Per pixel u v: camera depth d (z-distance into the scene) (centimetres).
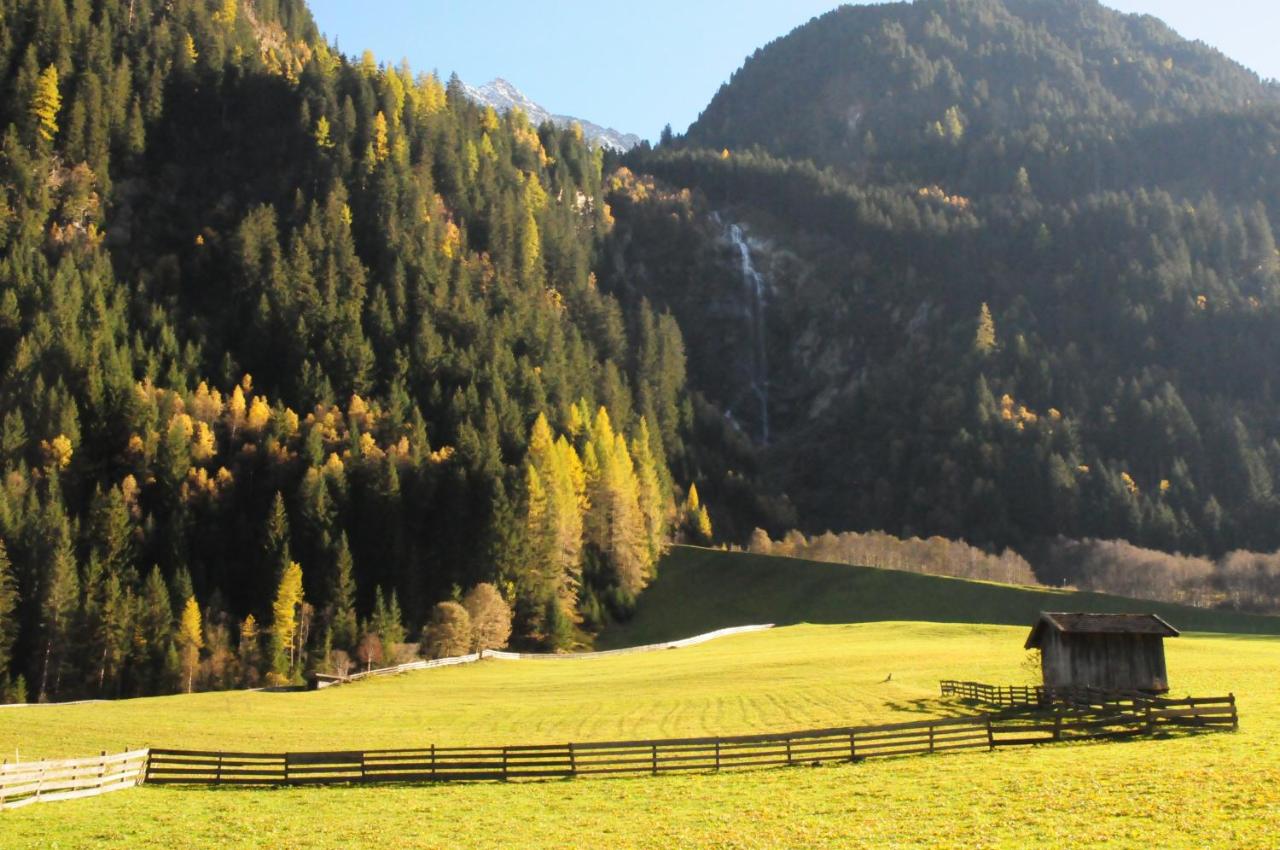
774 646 12219
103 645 14138
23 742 6644
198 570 16912
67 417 18100
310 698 9094
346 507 18162
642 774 5047
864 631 13150
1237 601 19062
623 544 18225
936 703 6962
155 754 5375
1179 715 5103
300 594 15788
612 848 3544
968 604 15812
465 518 18388
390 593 17250
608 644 16250
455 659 11856
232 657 14588
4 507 15150
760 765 5044
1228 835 3141
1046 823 3450
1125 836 3234
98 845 3888
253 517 18250
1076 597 15750
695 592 18088
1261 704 5912
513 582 16600
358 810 4450
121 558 16100
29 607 14375
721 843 3519
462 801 4584
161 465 18238
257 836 3978
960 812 3706
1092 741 5038
